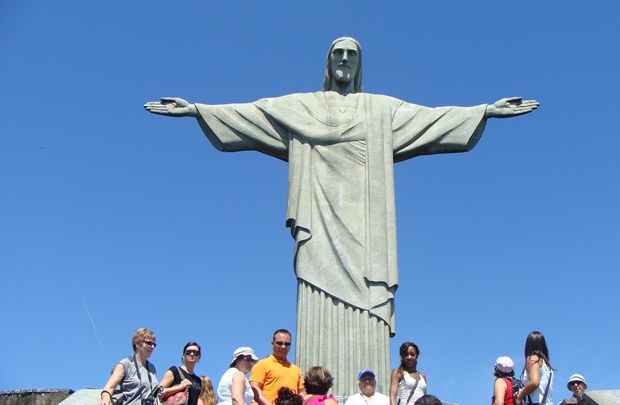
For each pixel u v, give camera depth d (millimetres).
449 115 25938
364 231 24562
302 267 24234
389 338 23828
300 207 24703
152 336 17188
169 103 25875
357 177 25172
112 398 16703
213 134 25844
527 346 17328
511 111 25719
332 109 25922
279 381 18328
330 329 23609
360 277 24047
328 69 26812
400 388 18391
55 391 22375
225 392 16750
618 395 21734
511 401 17359
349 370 23203
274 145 25922
